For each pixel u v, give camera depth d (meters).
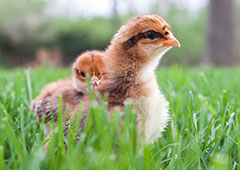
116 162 0.44
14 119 0.56
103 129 0.45
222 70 1.22
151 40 0.51
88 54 0.62
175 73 0.86
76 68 0.59
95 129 0.45
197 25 3.54
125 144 0.45
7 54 2.76
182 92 0.66
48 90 0.58
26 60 2.81
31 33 2.77
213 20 2.34
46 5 3.02
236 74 0.98
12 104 0.58
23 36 2.74
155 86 0.51
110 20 3.06
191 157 0.47
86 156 0.44
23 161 0.44
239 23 3.60
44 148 0.48
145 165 0.44
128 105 0.47
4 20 2.72
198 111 0.56
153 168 0.45
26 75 0.63
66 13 3.15
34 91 0.64
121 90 0.50
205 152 0.49
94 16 3.13
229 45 2.34
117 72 0.51
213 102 0.60
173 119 0.53
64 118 0.51
